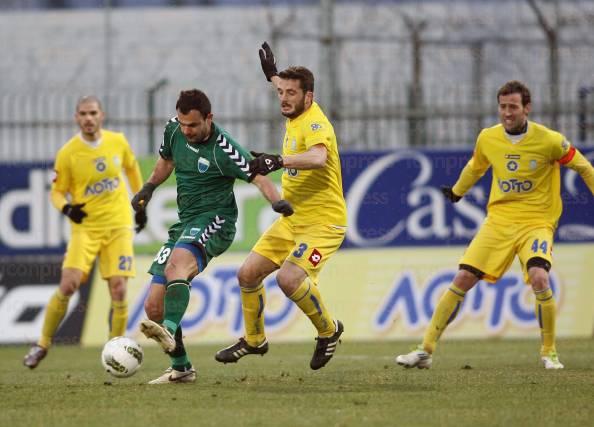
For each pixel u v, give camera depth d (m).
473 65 52.53
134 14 60.78
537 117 44.50
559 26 52.22
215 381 25.55
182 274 22.86
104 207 32.22
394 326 42.03
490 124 46.78
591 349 35.97
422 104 44.50
